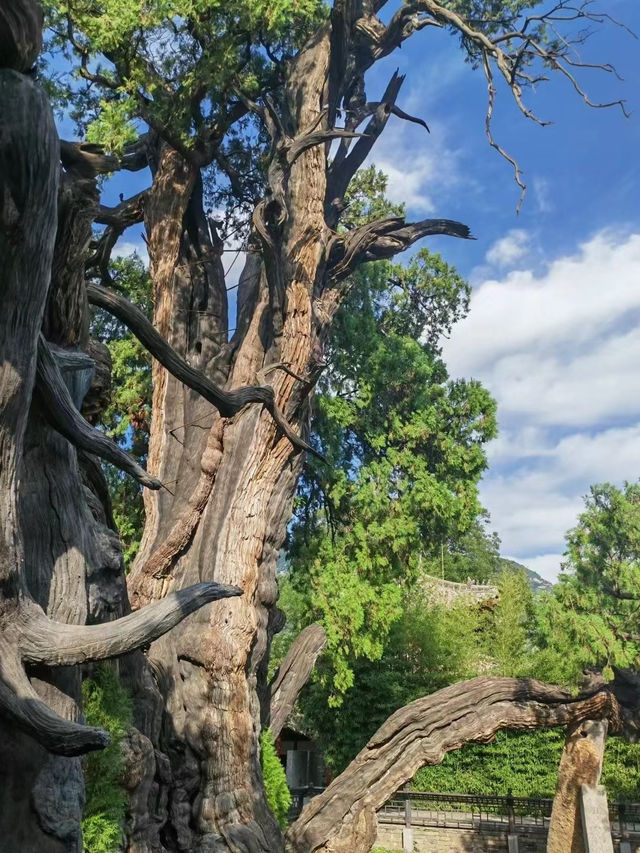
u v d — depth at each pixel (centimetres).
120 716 756
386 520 2311
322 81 1847
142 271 2225
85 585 502
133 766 806
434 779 3008
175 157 1775
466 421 2530
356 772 1603
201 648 1364
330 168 2059
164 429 1708
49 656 367
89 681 741
